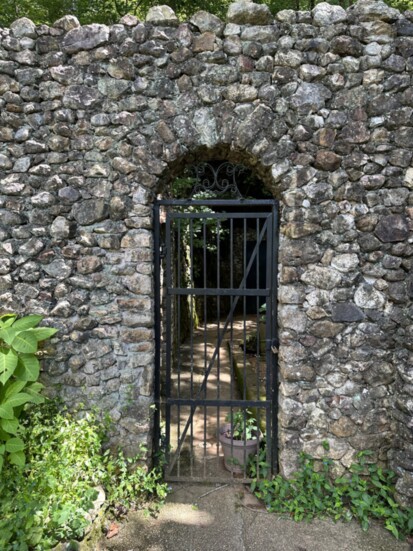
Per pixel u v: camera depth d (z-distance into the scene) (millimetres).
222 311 8391
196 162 2859
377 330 2564
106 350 2664
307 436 2605
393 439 2559
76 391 2695
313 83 2496
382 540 2312
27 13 5492
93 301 2656
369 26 2469
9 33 2568
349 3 5406
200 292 2748
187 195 5348
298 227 2533
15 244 2639
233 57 2527
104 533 2330
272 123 2520
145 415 2684
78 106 2568
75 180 2602
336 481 2553
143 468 2670
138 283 2631
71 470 2295
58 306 2648
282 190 2551
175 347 5391
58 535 1989
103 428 2660
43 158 2611
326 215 2539
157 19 2525
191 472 2807
